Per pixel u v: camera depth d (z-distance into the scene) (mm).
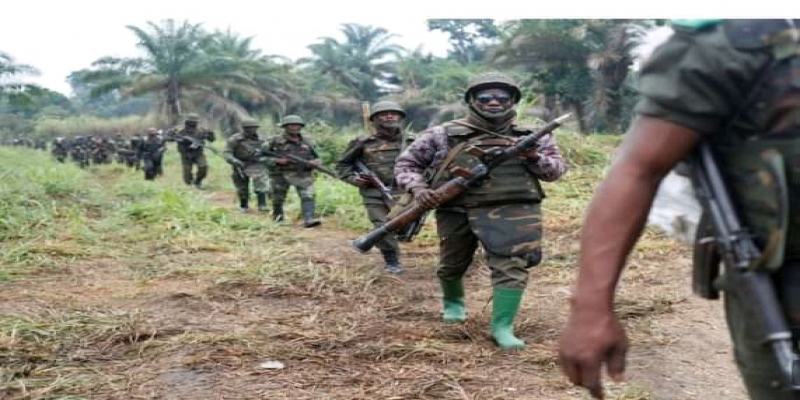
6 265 6520
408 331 4582
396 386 3631
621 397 3449
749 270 1337
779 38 1246
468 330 4586
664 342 4352
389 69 57438
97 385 3629
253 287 5797
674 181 1531
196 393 3539
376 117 6809
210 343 4281
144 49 42344
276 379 3729
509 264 4273
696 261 1533
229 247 7793
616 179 1324
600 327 1309
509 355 4125
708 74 1270
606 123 26047
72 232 8180
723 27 1271
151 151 19375
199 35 43281
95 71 42688
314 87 53000
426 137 4445
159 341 4328
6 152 27812
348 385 3652
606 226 1314
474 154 4203
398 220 4484
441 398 3492
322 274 6242
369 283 5984
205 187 17406
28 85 38750
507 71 29172
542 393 3557
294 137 9906
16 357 4008
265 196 12203
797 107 1261
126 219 9375
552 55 27719
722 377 3809
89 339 4371
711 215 1366
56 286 5914
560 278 6172
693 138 1309
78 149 28859
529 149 4184
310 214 9734
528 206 4312
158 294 5613
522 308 5207
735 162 1336
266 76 46531
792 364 1284
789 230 1333
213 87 43844
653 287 5754
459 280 4789
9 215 8562
